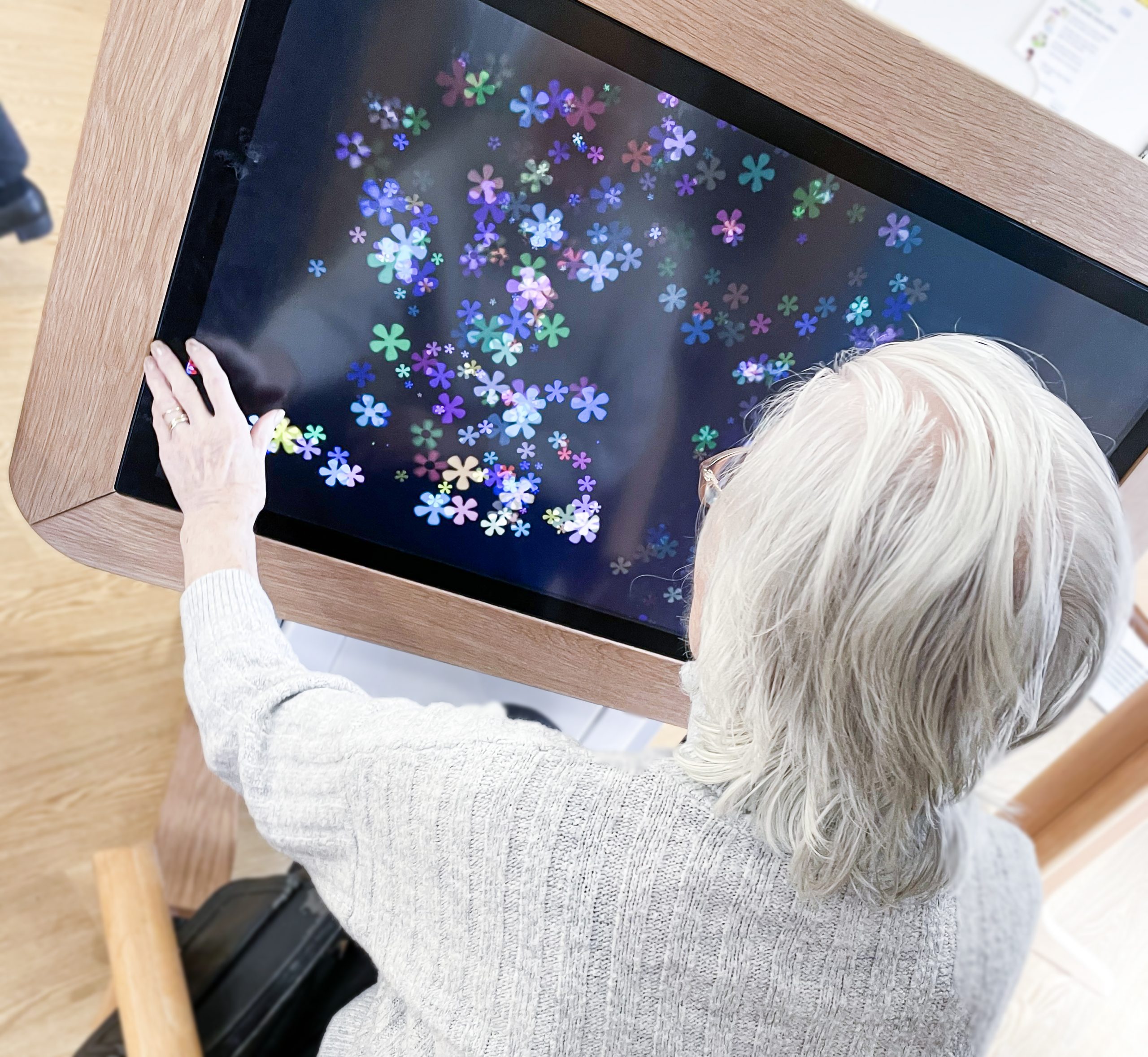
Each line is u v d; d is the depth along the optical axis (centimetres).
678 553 97
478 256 78
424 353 82
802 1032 56
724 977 55
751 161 76
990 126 75
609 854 56
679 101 72
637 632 101
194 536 77
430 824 59
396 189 74
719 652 55
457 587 95
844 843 52
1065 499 49
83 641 166
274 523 88
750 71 71
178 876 145
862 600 47
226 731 70
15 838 146
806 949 55
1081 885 200
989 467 46
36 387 76
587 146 74
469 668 100
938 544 45
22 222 189
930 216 80
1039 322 86
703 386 87
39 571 169
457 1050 60
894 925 55
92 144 68
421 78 70
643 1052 56
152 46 65
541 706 129
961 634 47
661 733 154
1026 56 89
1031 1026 177
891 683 48
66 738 157
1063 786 169
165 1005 104
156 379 77
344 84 69
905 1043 56
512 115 72
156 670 169
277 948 116
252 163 71
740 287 82
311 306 78
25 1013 133
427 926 62
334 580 91
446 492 90
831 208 79
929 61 72
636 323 83
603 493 92
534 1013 57
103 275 73
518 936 57
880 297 84
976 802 64
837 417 51
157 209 71
